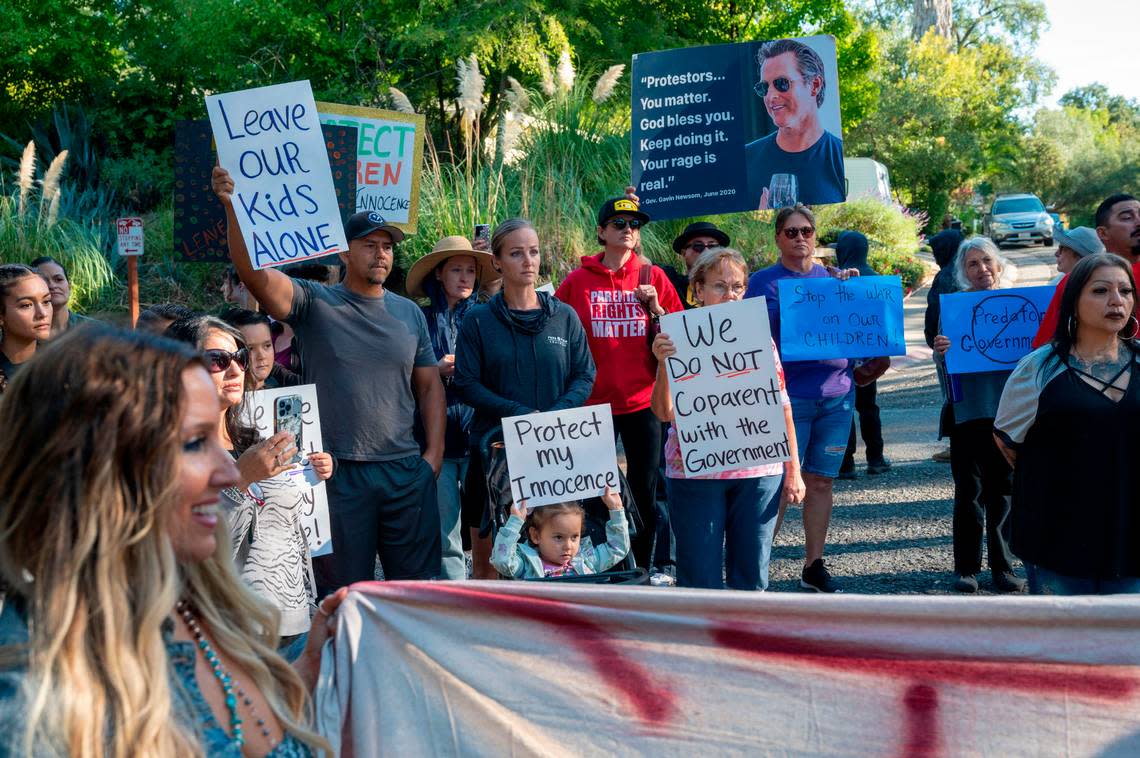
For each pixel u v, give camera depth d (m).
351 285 4.46
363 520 4.32
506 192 11.97
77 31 18.61
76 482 1.39
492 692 2.37
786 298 5.69
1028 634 2.35
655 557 6.33
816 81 6.98
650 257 12.55
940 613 2.36
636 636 2.40
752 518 4.70
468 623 2.38
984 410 5.54
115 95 19.20
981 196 67.06
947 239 7.71
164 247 14.87
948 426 5.69
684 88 7.07
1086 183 66.31
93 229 14.07
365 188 7.18
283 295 4.29
